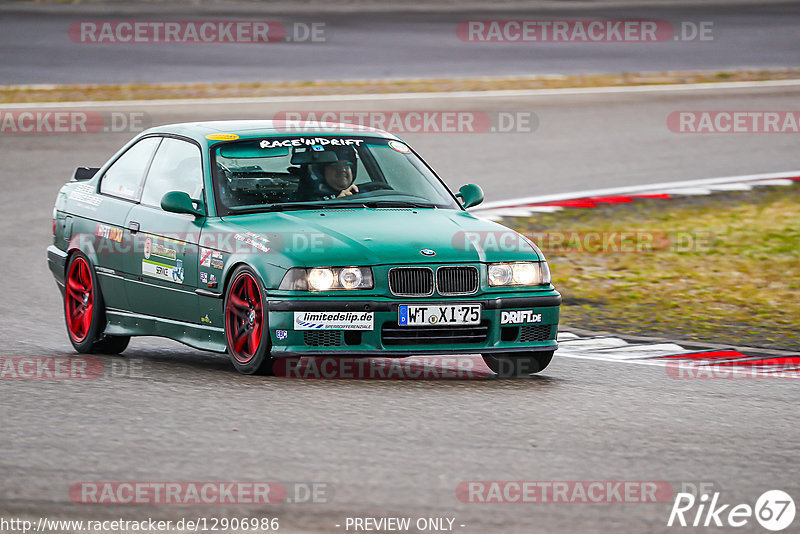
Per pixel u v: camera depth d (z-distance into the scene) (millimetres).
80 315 24969
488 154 51812
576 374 22344
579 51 79625
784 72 72625
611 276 33906
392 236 21328
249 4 97250
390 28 87500
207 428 17391
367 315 20422
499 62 75188
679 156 52594
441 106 60875
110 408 18641
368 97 62219
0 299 30406
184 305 22516
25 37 80062
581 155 52188
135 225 23656
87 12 91000
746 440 17375
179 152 23953
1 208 41812
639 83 68688
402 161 24625
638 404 19656
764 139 56375
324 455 16078
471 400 19594
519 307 21312
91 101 60344
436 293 20844
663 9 96000
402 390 20281
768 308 30125
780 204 44219
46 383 20594
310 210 22516
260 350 20750
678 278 33719
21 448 16281
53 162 48406
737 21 91375
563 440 17125
